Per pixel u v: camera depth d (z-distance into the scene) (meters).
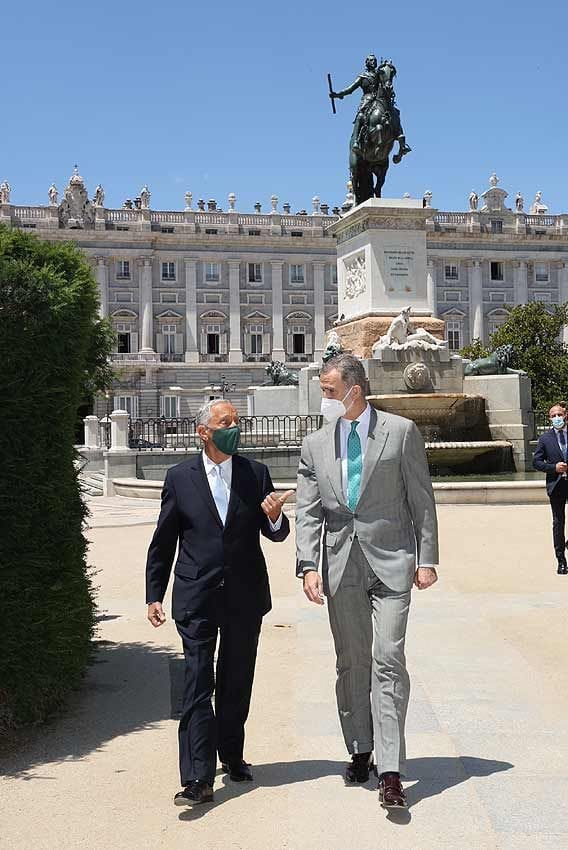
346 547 4.70
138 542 14.09
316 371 24.80
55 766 4.96
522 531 14.00
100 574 11.20
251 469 4.96
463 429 23.20
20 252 5.84
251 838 4.02
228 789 4.61
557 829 4.07
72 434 6.09
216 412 4.86
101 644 7.72
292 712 5.79
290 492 4.90
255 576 4.86
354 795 4.50
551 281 103.56
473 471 22.73
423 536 4.72
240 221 96.88
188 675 4.57
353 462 4.75
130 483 23.02
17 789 4.65
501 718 5.62
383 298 23.28
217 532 4.80
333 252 98.31
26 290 5.56
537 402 54.75
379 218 23.30
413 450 4.74
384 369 22.45
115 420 26.19
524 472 22.56
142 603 9.48
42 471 5.68
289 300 98.00
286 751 5.14
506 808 4.30
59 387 5.75
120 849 3.94
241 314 96.94
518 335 57.06
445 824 4.13
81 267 6.05
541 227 103.19
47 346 5.69
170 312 94.75
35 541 5.62
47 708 5.78
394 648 4.47
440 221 101.00
